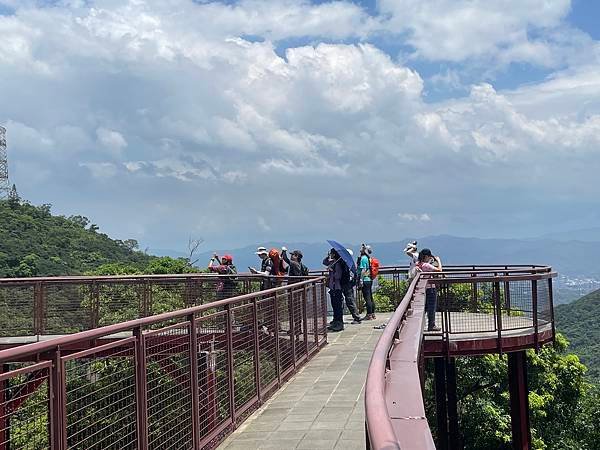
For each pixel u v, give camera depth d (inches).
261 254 711.1
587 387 1120.8
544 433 1058.7
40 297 616.7
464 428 927.0
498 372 905.5
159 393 233.1
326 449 264.1
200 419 274.2
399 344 189.9
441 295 520.4
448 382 623.2
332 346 544.1
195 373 260.5
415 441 92.7
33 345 164.6
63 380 174.9
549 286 560.1
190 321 259.9
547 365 1042.1
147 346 227.1
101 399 192.4
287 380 410.0
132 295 629.9
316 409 333.4
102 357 198.2
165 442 229.6
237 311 321.1
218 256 796.0
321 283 553.3
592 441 1080.8
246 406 324.2
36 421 171.8
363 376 412.2
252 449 270.7
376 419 86.7
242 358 329.4
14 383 177.5
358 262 719.7
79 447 186.5
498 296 521.3
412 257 611.5
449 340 516.1
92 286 621.6
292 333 431.5
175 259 1346.0
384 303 812.0
